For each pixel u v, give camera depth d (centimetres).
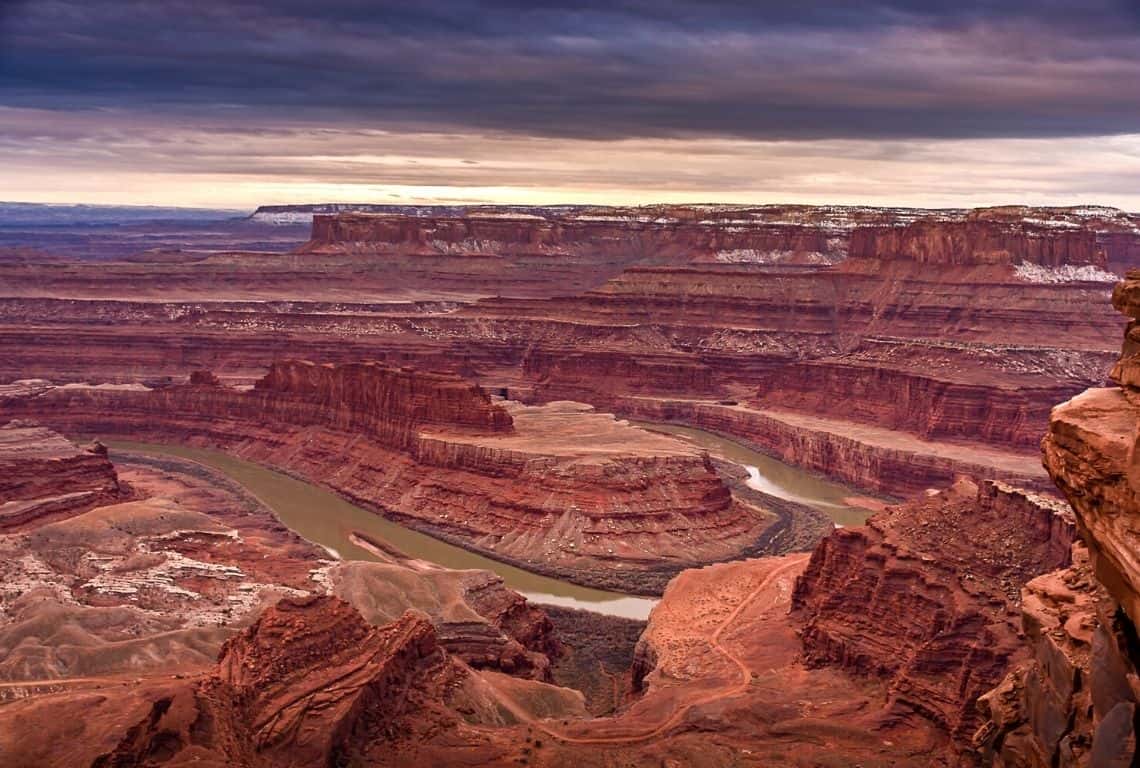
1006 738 6150
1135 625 4259
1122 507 4231
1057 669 5562
